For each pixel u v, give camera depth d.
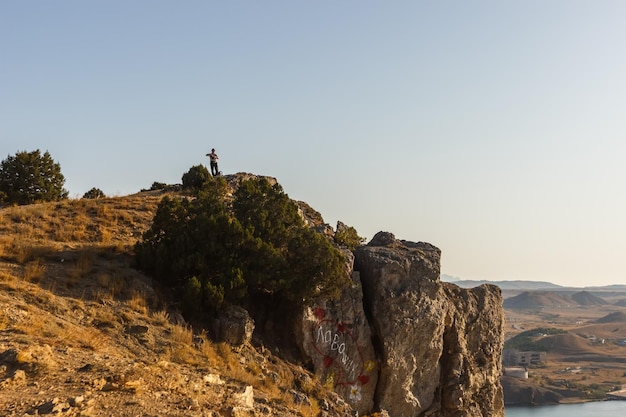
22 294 16.83
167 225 22.33
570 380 167.62
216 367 16.47
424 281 25.23
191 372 14.66
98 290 18.73
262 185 24.11
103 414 9.91
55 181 42.28
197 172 37.34
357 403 23.19
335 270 21.97
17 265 19.44
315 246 22.02
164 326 17.86
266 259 21.14
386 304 24.23
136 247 22.20
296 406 16.59
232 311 19.97
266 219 22.98
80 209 28.45
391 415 24.09
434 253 26.77
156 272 21.06
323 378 22.34
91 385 11.11
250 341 20.84
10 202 38.62
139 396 11.14
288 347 22.23
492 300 29.34
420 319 24.56
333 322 23.06
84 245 23.11
